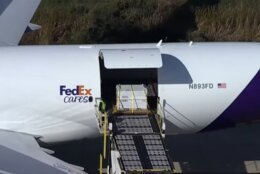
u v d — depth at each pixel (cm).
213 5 17600
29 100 10369
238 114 11019
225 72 10700
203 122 11031
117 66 10000
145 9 17262
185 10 17225
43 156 9744
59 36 16375
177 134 11469
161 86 10588
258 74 10762
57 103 10412
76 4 17662
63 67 10481
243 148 12006
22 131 10581
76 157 11556
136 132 10044
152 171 9325
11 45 11531
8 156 9450
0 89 10312
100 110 10175
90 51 10844
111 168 9756
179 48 11006
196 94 10681
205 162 11450
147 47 11012
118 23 16575
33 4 12400
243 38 16612
